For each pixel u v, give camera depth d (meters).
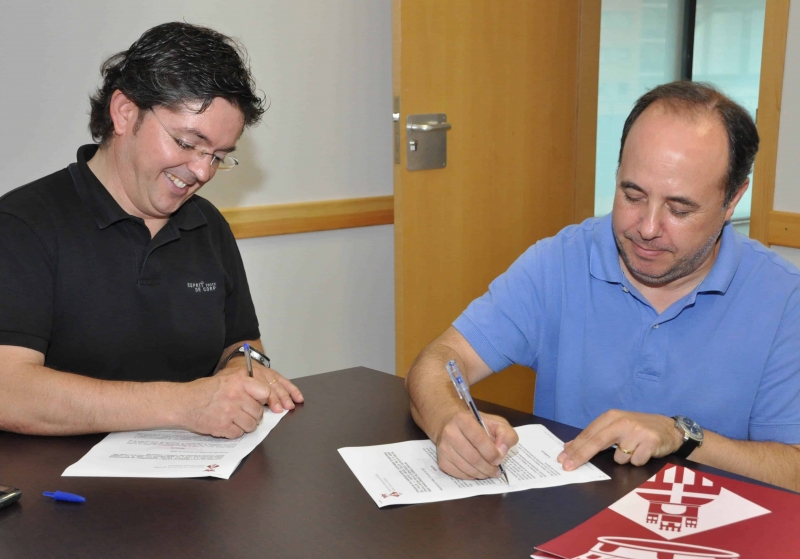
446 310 2.54
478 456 0.98
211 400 1.12
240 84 1.25
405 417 1.22
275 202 2.40
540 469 1.03
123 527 0.87
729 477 0.99
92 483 0.98
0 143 1.96
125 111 1.29
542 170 2.73
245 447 1.09
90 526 0.87
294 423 1.19
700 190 1.09
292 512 0.91
